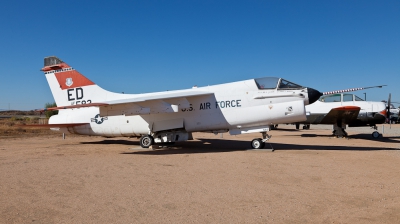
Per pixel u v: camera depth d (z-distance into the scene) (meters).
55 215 4.53
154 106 12.38
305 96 12.71
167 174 7.55
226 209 4.85
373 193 5.80
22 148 13.84
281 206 5.01
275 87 12.91
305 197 5.53
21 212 4.66
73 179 6.95
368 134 24.50
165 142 13.98
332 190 6.04
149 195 5.63
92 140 18.78
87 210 4.77
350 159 10.03
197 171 7.95
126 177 7.18
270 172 7.80
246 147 14.28
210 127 13.25
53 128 15.38
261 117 12.77
